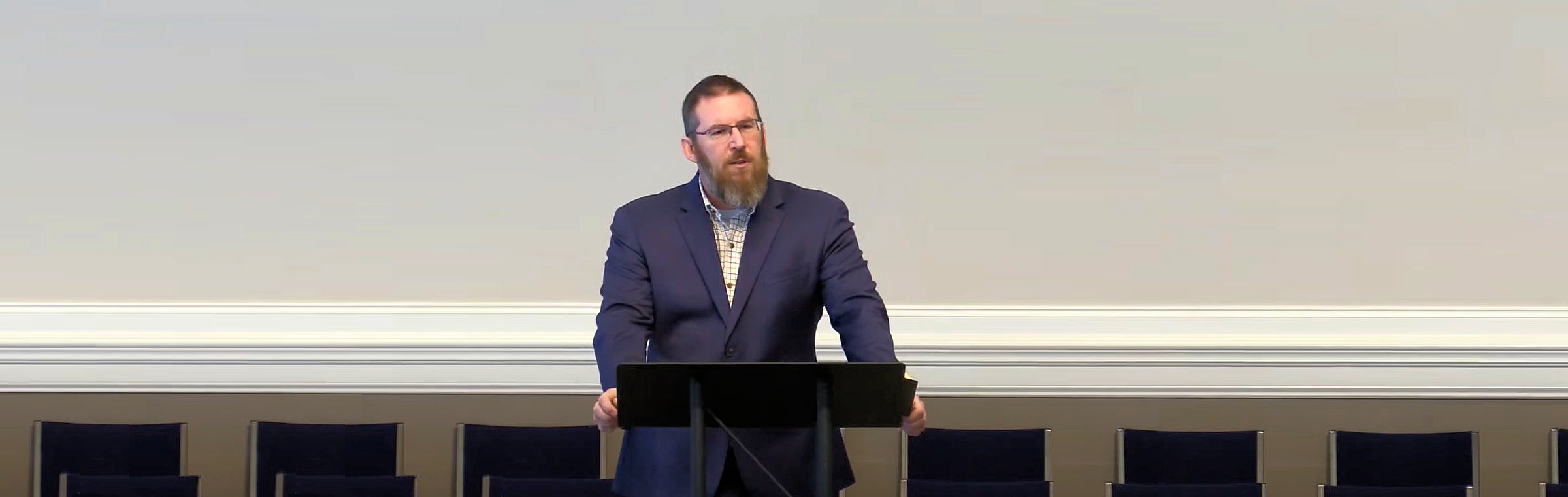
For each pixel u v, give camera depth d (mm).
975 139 4895
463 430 4410
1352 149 4871
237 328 4770
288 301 4867
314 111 4891
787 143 4883
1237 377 4738
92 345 4668
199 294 4867
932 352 4727
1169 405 4750
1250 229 4887
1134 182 4895
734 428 2412
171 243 4871
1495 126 4855
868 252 4895
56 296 4852
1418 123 4855
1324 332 4805
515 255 4895
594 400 4723
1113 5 4875
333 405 4719
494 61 4895
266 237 4883
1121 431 4434
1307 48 4867
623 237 2750
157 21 4875
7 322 4754
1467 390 4727
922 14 4879
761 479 2584
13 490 4680
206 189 4887
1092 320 4820
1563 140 4848
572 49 4895
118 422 4691
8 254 4852
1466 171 4855
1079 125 4891
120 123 4879
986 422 4750
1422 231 4867
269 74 4891
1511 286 4863
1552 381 4719
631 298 2688
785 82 4875
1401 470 4344
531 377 4715
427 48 4895
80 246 4863
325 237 4887
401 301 4875
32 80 4867
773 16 4867
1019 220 4898
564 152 4895
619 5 4883
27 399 4691
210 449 4699
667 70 4895
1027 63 4891
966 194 4902
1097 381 4734
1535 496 4711
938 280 4902
